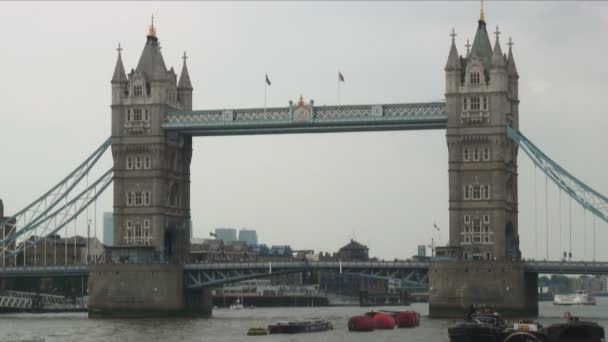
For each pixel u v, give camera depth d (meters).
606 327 187.50
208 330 188.88
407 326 192.25
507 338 144.25
